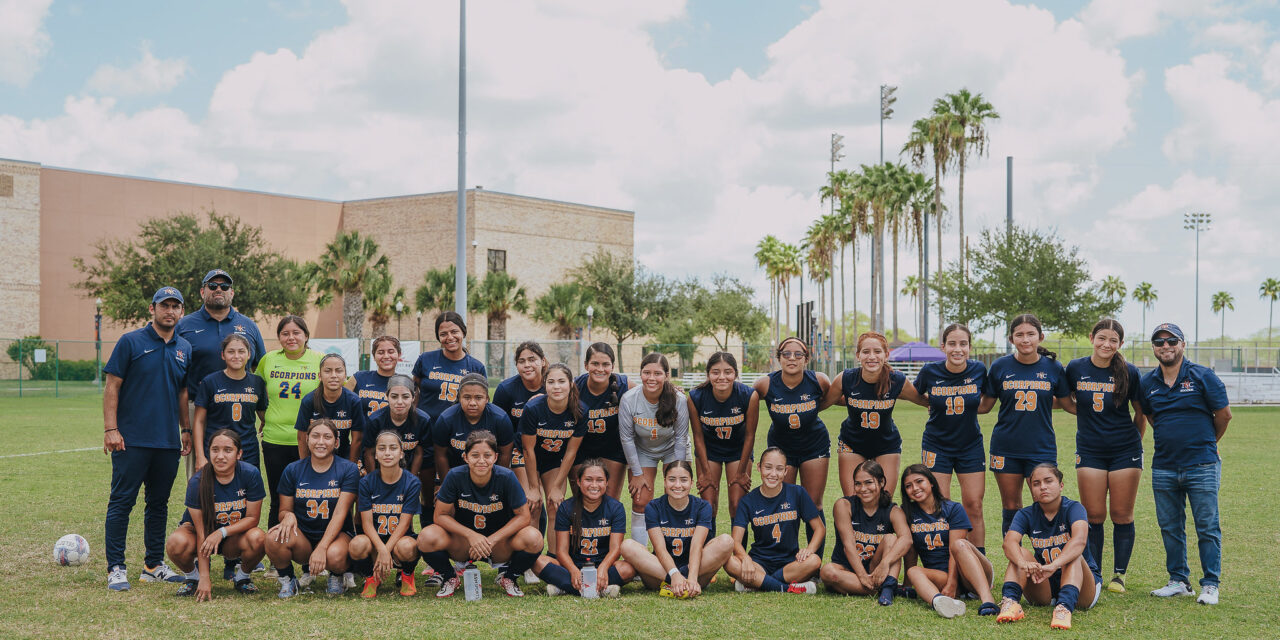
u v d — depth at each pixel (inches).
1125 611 240.7
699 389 298.0
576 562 269.7
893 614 236.7
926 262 1830.7
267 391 291.0
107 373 265.6
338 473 264.2
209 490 256.8
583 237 2390.5
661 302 2322.8
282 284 1898.4
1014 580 238.4
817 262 2522.1
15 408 1080.2
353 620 229.5
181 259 1791.3
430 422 296.5
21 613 233.0
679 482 265.6
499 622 228.2
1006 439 276.1
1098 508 268.7
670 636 216.4
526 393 305.7
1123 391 261.9
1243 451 636.7
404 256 2267.5
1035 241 1517.0
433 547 258.1
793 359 285.1
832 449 682.8
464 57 756.6
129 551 313.1
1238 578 276.5
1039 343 276.1
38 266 1994.3
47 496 420.5
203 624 224.5
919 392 289.4
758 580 262.5
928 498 258.7
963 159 1695.4
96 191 2075.5
